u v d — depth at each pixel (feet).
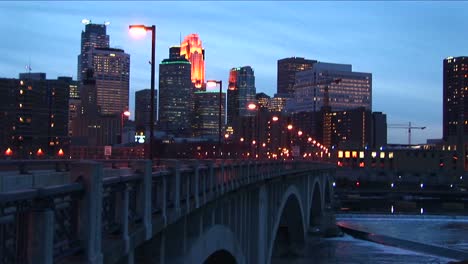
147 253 66.28
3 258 27.99
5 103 466.29
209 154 476.95
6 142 444.96
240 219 131.64
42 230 29.91
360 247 353.72
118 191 45.11
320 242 367.66
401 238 402.11
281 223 306.14
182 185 75.61
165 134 611.06
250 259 151.84
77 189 34.58
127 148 358.23
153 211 59.72
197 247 88.17
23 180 42.52
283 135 651.66
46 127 478.59
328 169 470.39
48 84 488.44
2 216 27.12
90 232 36.14
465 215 572.92
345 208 632.38
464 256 329.52
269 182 176.76
